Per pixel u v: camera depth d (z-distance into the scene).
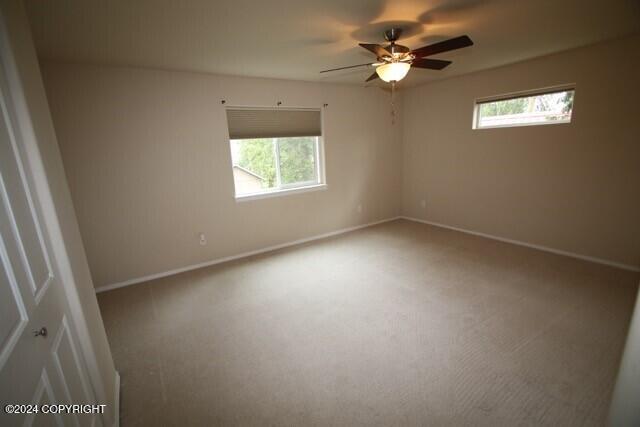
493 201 4.34
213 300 2.95
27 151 1.15
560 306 2.59
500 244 4.15
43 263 1.14
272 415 1.66
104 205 3.18
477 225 4.61
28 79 1.22
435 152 4.99
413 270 3.43
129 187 3.27
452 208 4.92
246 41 2.57
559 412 1.61
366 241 4.52
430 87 4.86
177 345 2.28
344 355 2.11
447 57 3.43
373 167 5.20
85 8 1.88
